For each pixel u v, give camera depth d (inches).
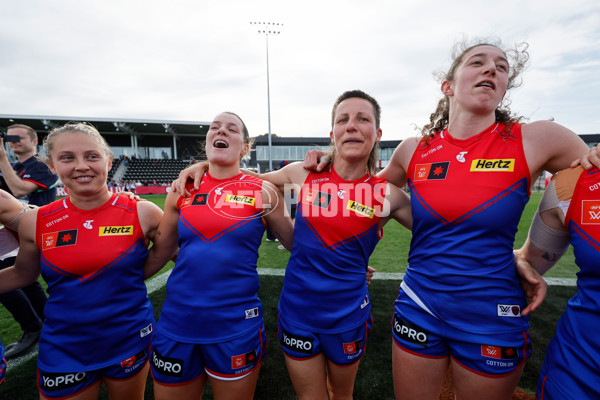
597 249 36.2
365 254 56.7
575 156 43.8
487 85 46.9
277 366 82.0
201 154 79.3
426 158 51.9
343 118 55.1
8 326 106.3
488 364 43.4
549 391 38.6
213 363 48.7
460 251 45.5
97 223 51.9
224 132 56.3
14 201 54.7
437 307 46.6
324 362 55.3
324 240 54.2
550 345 40.9
